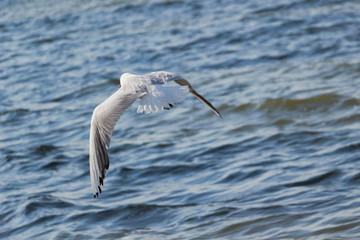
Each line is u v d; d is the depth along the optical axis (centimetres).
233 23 2861
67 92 2144
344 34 2541
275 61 2286
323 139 1475
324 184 1184
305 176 1231
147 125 1752
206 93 1989
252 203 1128
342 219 1007
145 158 1466
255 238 992
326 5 3023
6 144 1664
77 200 1259
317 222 1010
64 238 1093
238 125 1681
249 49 2472
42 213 1203
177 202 1187
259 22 2838
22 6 3566
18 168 1484
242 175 1285
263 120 1717
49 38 2898
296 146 1451
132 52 2566
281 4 3119
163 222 1110
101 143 508
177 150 1499
